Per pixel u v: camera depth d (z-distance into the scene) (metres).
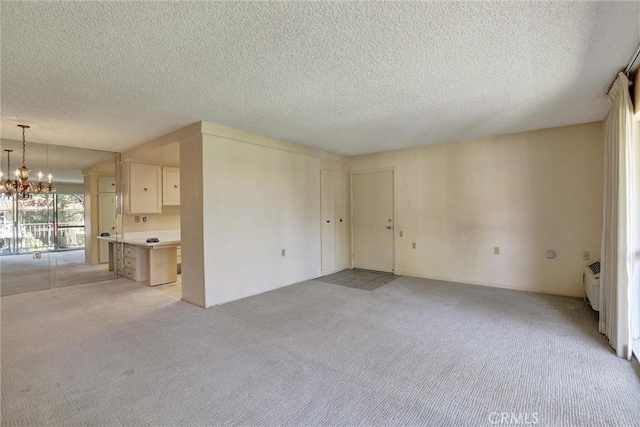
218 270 3.86
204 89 2.69
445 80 2.56
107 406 1.87
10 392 2.01
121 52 2.04
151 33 1.82
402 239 5.48
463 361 2.38
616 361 2.35
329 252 5.70
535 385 2.05
